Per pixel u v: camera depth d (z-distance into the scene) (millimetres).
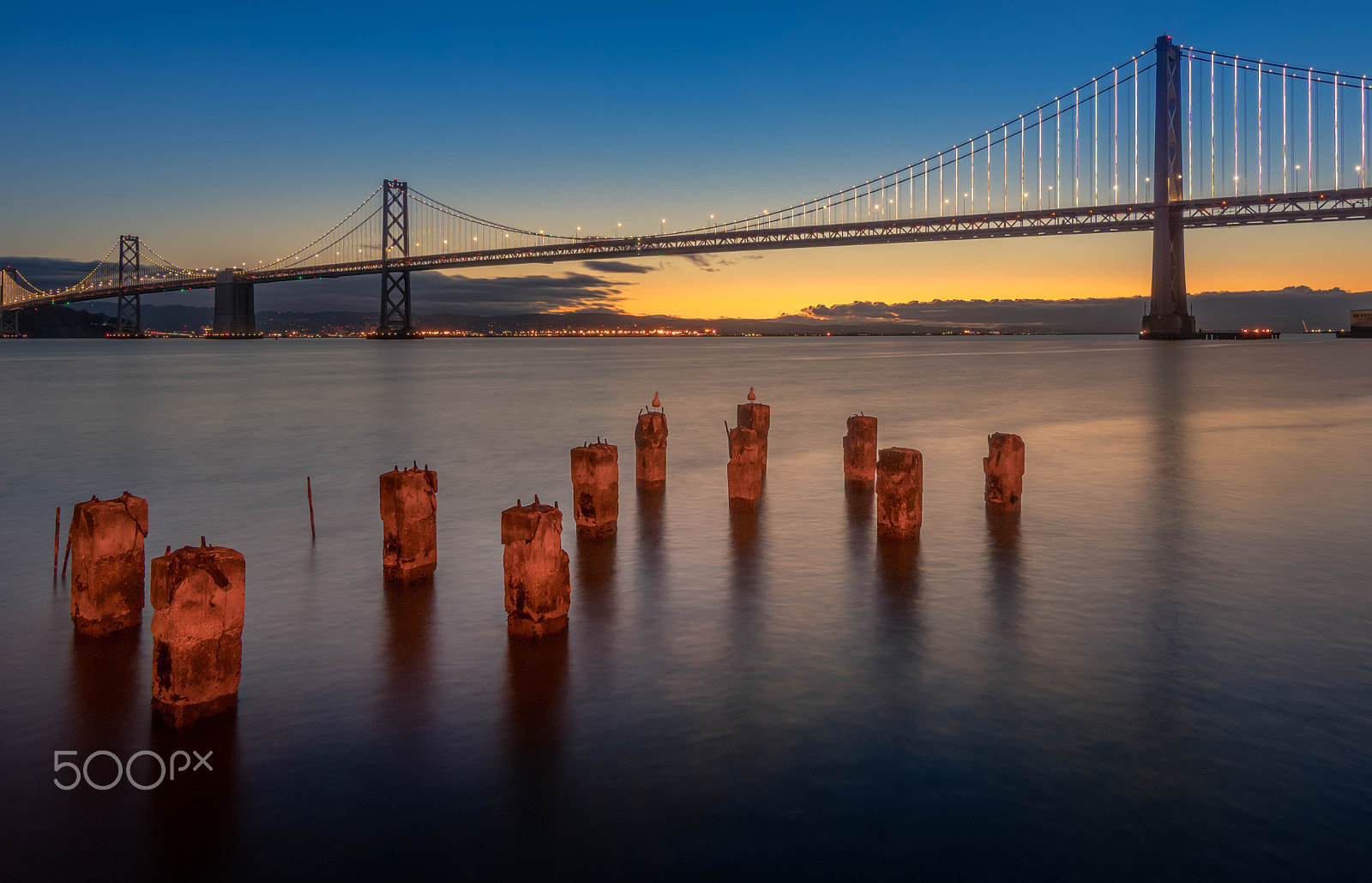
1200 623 7812
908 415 26125
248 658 7203
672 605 8406
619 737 5840
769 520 11922
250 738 5867
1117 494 13492
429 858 4660
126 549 7816
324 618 8109
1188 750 5574
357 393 38031
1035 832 4797
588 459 10773
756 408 15312
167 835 4875
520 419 26172
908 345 183375
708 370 59219
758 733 5871
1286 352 81312
